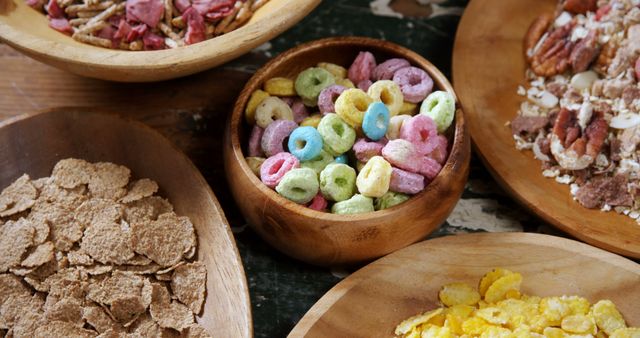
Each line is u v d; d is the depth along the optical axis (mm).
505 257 565
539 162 602
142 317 542
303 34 660
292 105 598
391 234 551
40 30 590
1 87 630
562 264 562
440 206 557
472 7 655
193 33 593
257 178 552
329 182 553
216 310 545
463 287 558
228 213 601
